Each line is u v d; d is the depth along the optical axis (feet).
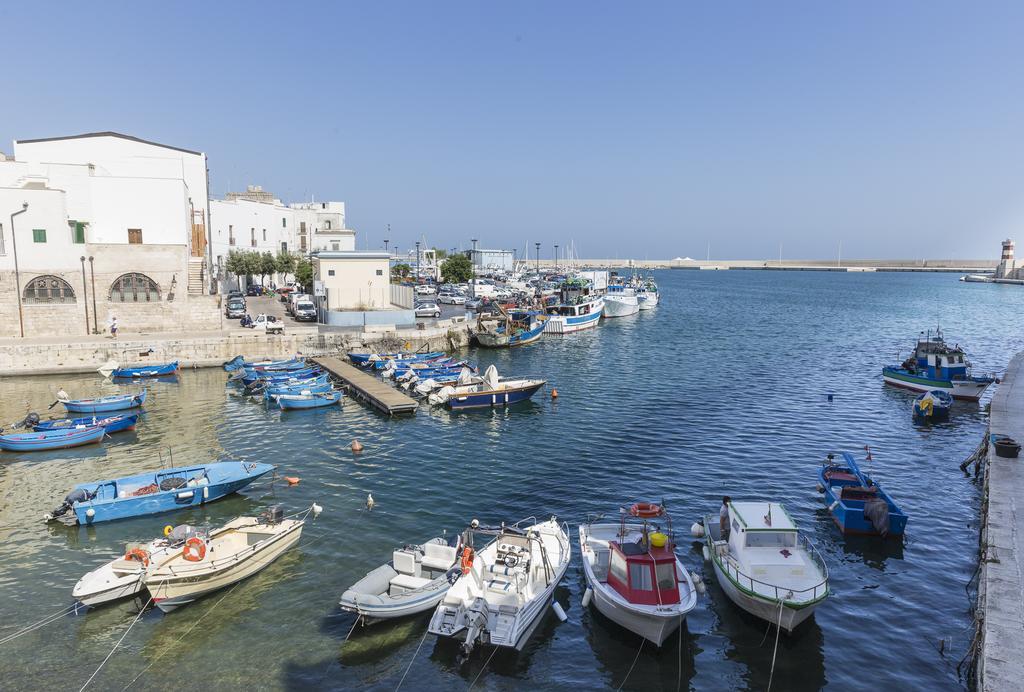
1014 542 71.20
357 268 239.09
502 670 57.77
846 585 71.82
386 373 179.01
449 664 58.23
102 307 196.24
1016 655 51.90
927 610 67.10
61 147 237.04
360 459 112.16
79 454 114.93
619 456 114.01
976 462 107.14
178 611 65.51
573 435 127.34
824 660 59.26
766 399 160.56
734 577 65.41
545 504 92.38
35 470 106.52
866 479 95.20
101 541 81.20
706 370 201.46
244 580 70.90
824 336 295.48
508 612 60.59
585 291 342.44
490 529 72.28
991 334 307.58
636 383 179.52
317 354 204.54
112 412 140.46
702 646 61.21
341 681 55.72
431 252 637.71
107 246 194.70
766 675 57.36
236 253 331.57
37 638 61.16
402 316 232.53
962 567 76.07
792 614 60.44
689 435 127.65
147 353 184.24
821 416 144.15
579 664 58.75
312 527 84.28
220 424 134.10
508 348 241.96
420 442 122.31
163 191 220.02
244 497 94.43
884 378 185.06
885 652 60.39
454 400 147.02
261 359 196.75
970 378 162.81
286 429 130.62
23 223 185.57
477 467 108.06
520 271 631.15
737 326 335.26
